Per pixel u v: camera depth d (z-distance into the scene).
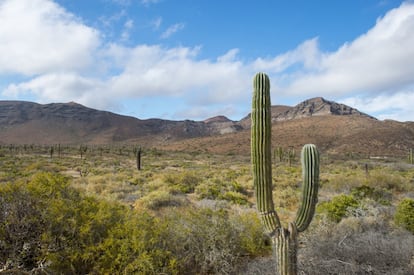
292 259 3.71
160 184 16.67
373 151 87.19
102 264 4.96
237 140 130.00
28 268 4.76
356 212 9.01
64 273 4.86
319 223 7.46
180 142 163.88
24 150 68.19
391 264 5.36
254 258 6.41
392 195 13.83
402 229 7.60
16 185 5.22
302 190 3.86
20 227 4.84
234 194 13.91
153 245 5.47
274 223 3.81
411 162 45.66
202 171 27.95
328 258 5.55
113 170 28.98
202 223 6.34
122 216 6.09
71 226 5.14
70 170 29.45
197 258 5.89
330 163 45.31
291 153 48.75
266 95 3.81
